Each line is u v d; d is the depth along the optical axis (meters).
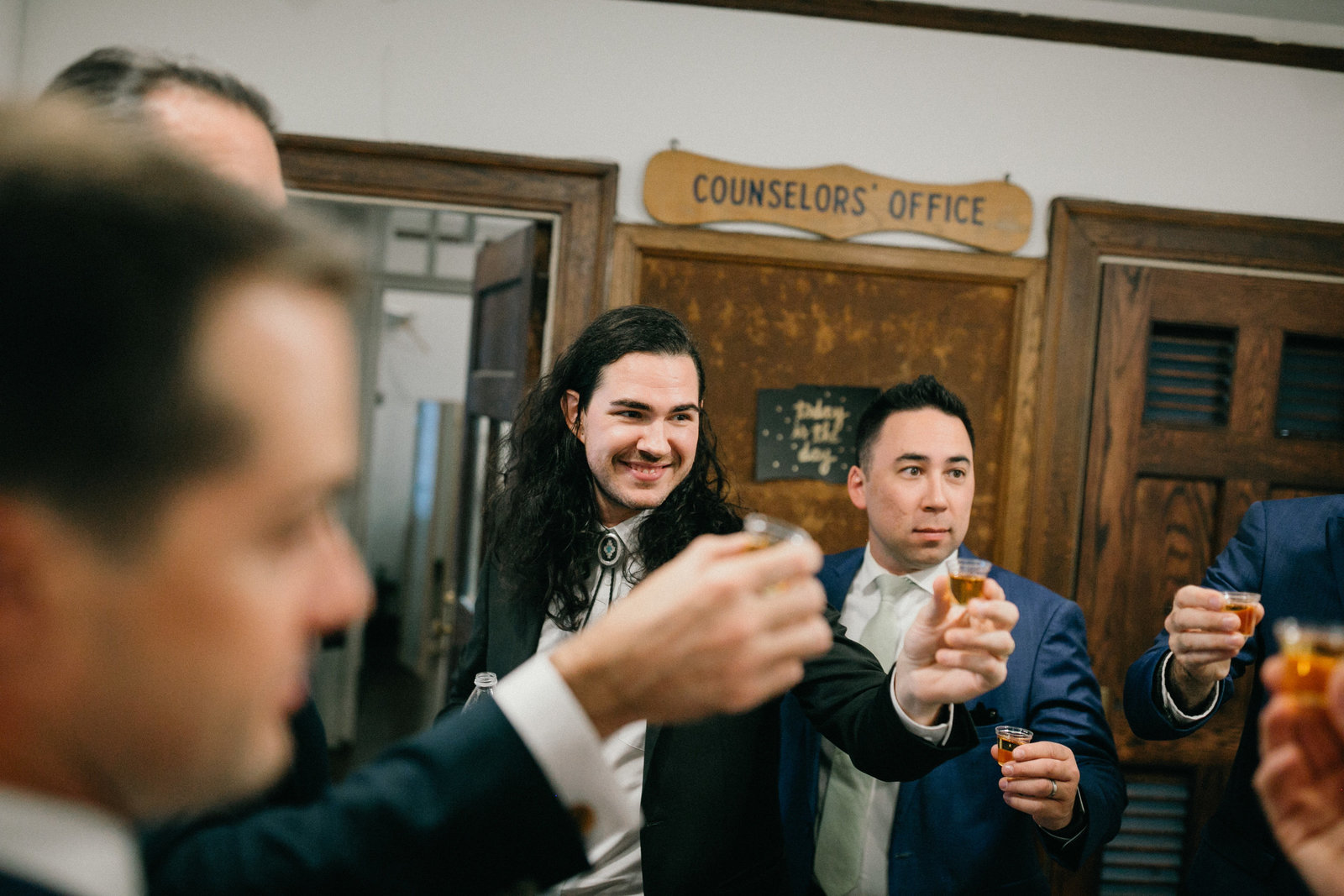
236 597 0.35
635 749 1.34
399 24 2.41
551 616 1.53
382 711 4.66
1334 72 2.59
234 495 0.35
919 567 1.63
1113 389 2.57
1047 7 2.53
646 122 2.48
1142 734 1.58
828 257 2.51
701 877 1.28
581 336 1.55
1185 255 2.56
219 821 0.65
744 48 2.49
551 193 2.45
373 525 6.18
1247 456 2.60
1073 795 1.32
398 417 6.27
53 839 0.34
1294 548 1.62
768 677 0.58
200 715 0.35
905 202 2.51
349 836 0.58
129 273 0.32
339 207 3.91
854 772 1.50
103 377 0.31
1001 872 1.48
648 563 1.49
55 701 0.34
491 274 3.00
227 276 0.34
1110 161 2.56
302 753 0.77
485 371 3.04
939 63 2.53
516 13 2.45
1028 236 2.53
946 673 0.94
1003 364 2.59
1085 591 2.57
